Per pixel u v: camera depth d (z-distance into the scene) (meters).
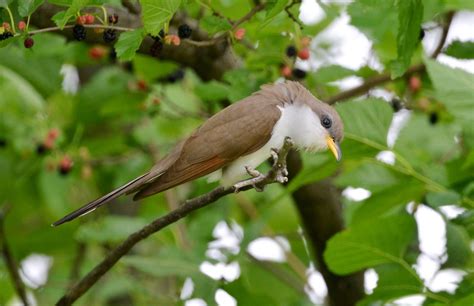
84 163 14.95
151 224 9.58
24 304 13.32
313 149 10.67
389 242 10.88
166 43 10.05
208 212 13.97
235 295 12.64
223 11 11.69
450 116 13.47
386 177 11.74
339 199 13.21
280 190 15.76
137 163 15.24
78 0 8.62
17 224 16.78
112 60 13.23
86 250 15.90
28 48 9.43
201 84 11.66
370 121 11.16
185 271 12.50
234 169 10.21
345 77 12.68
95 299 14.62
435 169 11.15
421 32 11.51
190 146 10.03
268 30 11.29
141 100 13.78
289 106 10.38
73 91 16.89
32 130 14.67
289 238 15.87
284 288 15.25
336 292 13.23
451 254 11.61
